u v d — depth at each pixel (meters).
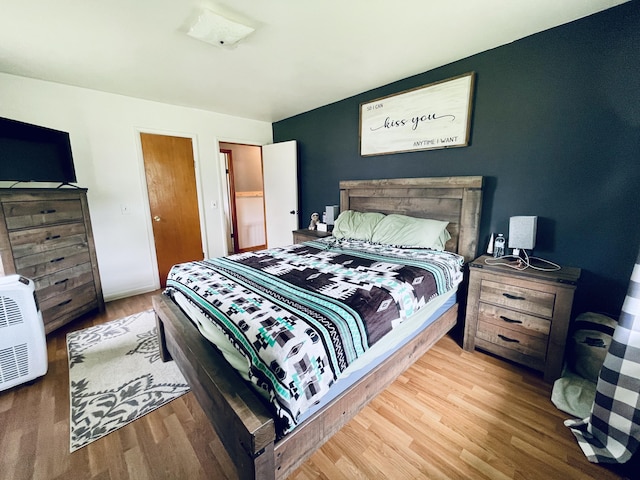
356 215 3.04
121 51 2.11
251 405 1.01
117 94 3.12
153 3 1.56
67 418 1.57
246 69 2.47
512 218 2.00
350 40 2.00
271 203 4.48
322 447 1.39
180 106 3.60
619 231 1.79
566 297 1.69
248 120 4.30
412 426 1.51
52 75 2.56
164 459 1.33
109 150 3.13
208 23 1.70
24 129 2.29
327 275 1.81
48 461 1.32
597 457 1.29
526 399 1.69
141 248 3.49
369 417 1.57
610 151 1.76
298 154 4.16
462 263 2.31
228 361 1.28
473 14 1.71
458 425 1.51
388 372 1.59
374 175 3.17
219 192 4.12
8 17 1.65
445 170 2.56
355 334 1.26
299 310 1.29
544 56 1.93
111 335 2.47
